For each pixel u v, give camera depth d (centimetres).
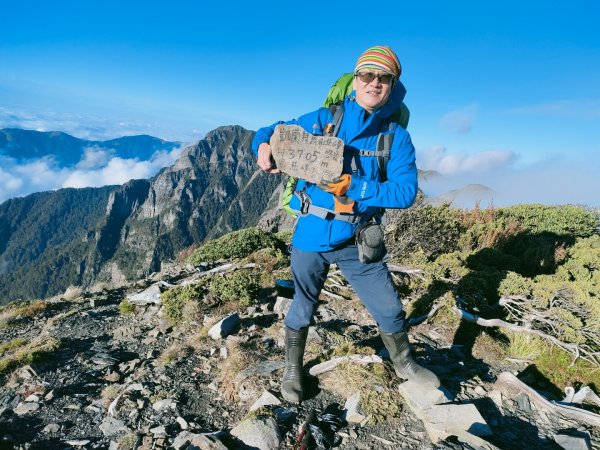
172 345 300
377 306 193
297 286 196
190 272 543
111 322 371
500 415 204
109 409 216
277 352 262
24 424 209
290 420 191
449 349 275
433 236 487
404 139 173
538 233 627
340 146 163
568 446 181
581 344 269
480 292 336
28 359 276
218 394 222
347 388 210
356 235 177
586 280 377
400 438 182
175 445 181
